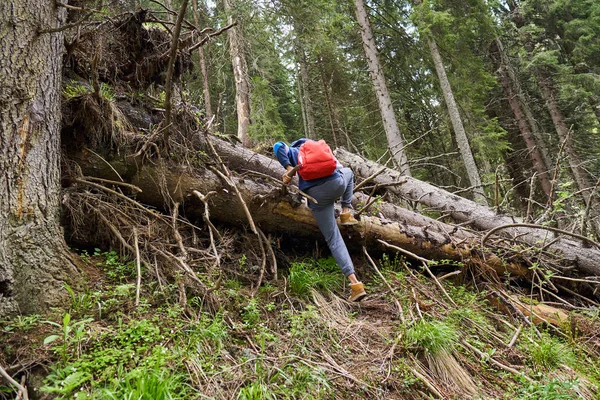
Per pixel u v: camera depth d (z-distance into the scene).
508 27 15.98
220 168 4.38
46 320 2.56
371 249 4.85
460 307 4.21
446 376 3.14
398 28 13.52
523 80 16.48
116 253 3.48
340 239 4.03
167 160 3.97
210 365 2.58
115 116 3.81
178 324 2.83
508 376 3.34
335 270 4.48
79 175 3.52
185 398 2.27
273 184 4.69
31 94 2.93
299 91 16.61
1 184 2.66
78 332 2.32
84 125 3.55
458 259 4.98
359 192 5.89
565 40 16.22
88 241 3.49
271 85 11.71
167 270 3.46
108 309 2.80
